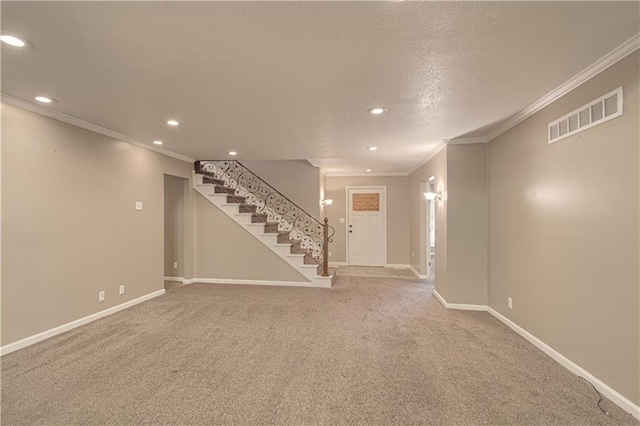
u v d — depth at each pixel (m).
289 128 3.81
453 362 2.79
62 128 3.40
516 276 3.49
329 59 2.12
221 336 3.38
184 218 6.07
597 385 2.31
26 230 3.05
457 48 1.99
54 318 3.32
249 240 5.98
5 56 2.07
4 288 2.88
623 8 1.60
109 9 1.58
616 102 2.12
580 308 2.49
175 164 5.52
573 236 2.56
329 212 8.23
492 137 4.08
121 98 2.83
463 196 4.38
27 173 3.06
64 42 1.90
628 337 2.06
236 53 2.04
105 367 2.67
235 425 1.97
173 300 4.79
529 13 1.64
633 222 2.02
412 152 5.28
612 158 2.17
